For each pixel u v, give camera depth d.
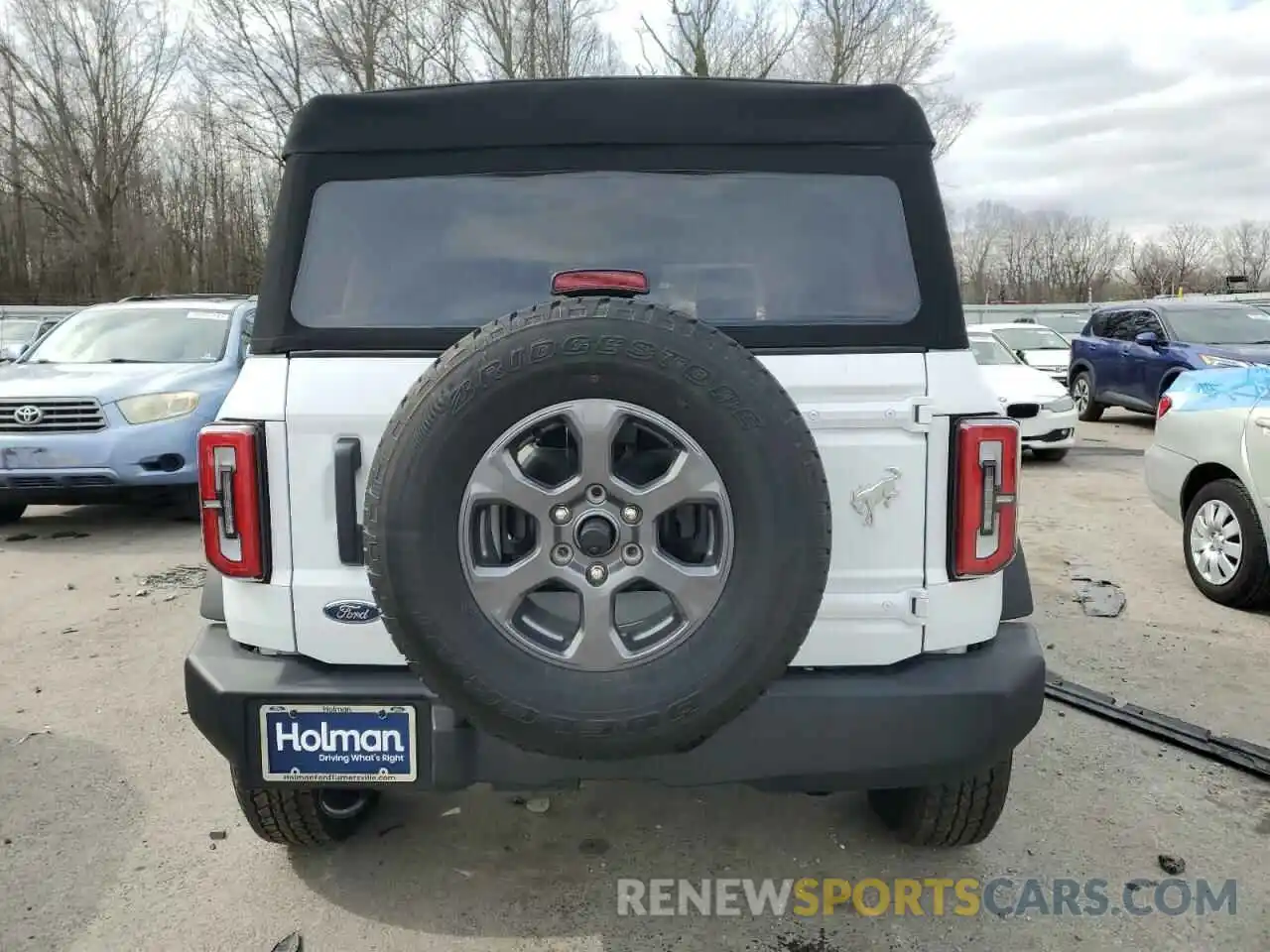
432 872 2.93
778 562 1.99
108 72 38.50
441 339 2.43
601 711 2.00
